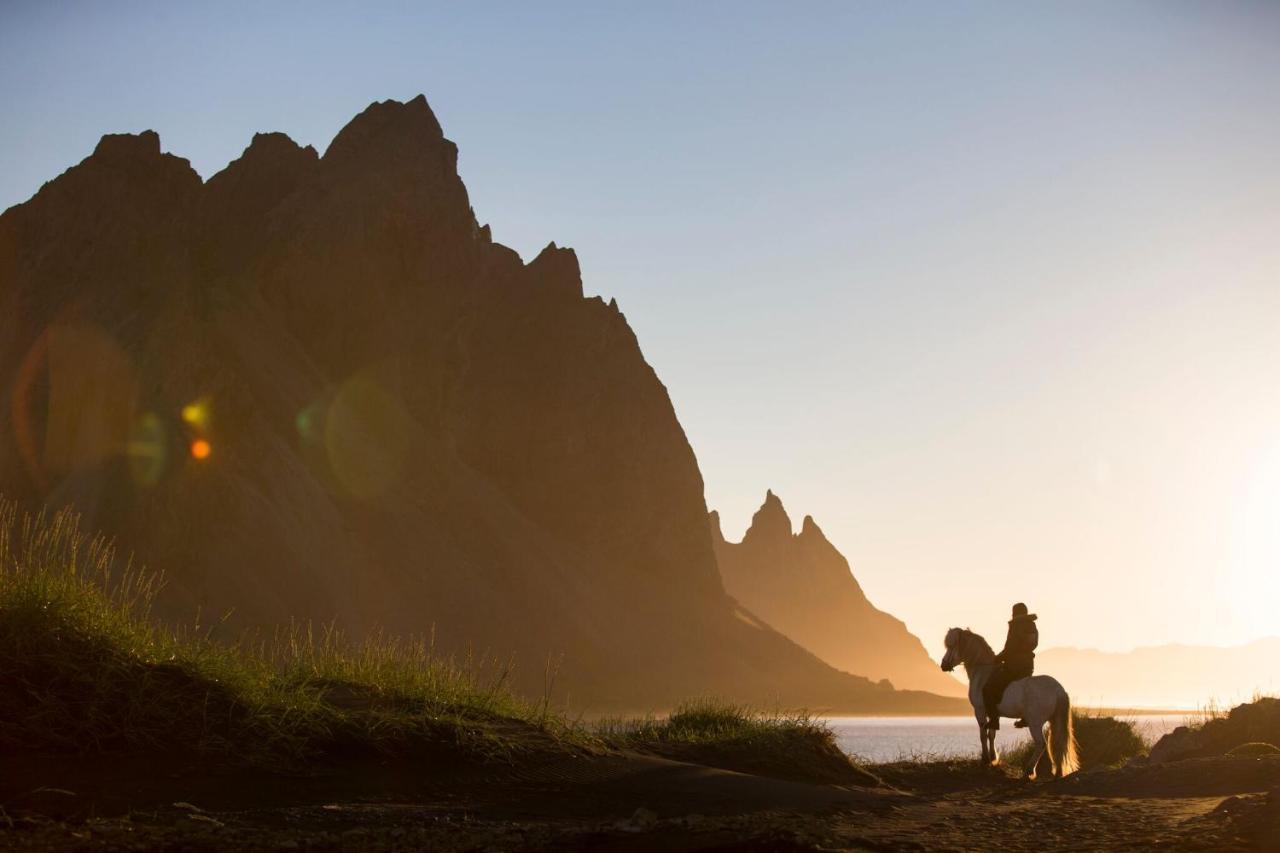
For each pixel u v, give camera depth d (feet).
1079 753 88.38
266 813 36.40
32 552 46.14
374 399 538.47
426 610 456.86
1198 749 70.74
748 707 72.59
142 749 40.19
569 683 481.46
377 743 45.47
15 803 34.06
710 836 31.45
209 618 334.65
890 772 67.05
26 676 40.78
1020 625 64.95
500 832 34.32
